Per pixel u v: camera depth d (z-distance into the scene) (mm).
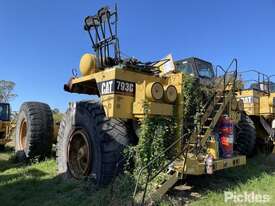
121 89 5641
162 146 5547
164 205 4727
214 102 6391
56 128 9344
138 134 5758
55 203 5074
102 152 5602
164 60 6715
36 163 8531
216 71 7172
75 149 6625
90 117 6035
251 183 6281
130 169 5680
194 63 7855
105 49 6523
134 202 4531
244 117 8719
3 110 13016
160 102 5691
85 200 5125
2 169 8172
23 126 9469
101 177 5547
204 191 5621
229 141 6332
